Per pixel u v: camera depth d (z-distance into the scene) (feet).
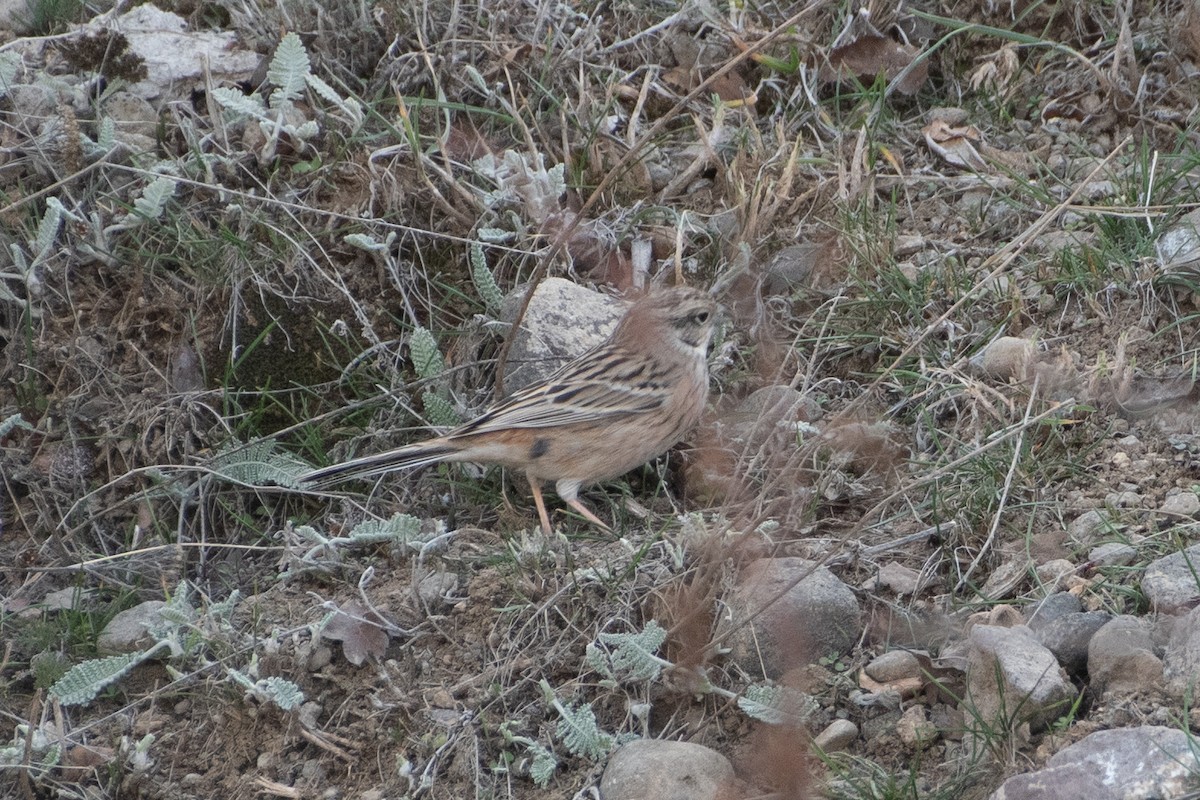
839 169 39.34
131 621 31.30
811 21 42.93
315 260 36.60
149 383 36.11
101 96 38.88
